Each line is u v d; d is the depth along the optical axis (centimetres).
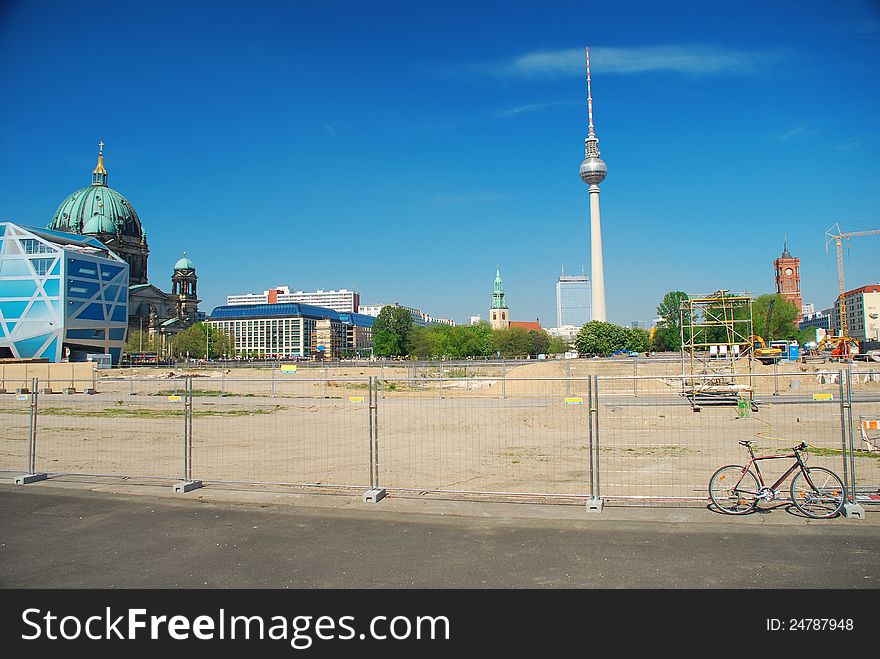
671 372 4809
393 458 1742
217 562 817
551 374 5091
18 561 829
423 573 766
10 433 2422
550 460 1666
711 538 891
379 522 1002
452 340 12500
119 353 12850
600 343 13375
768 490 1023
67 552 865
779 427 2236
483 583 730
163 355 15900
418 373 6475
